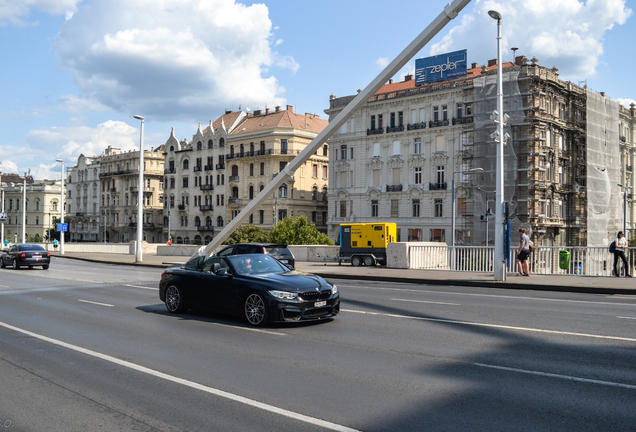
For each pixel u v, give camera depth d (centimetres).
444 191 5838
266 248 2253
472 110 5738
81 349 848
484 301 1402
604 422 497
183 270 1231
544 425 491
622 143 6862
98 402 579
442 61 5944
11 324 1101
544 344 838
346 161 6788
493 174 5116
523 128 5312
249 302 1052
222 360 761
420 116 6153
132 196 10450
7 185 13500
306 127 8019
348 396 584
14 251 3109
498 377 650
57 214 12875
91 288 1881
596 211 5481
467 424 496
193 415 533
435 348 817
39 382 662
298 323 1061
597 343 843
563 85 5894
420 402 560
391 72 1933
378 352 795
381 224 3194
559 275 2094
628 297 1500
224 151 8556
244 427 497
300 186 7838
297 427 495
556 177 5756
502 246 1877
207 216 8838
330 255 3606
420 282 2058
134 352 822
